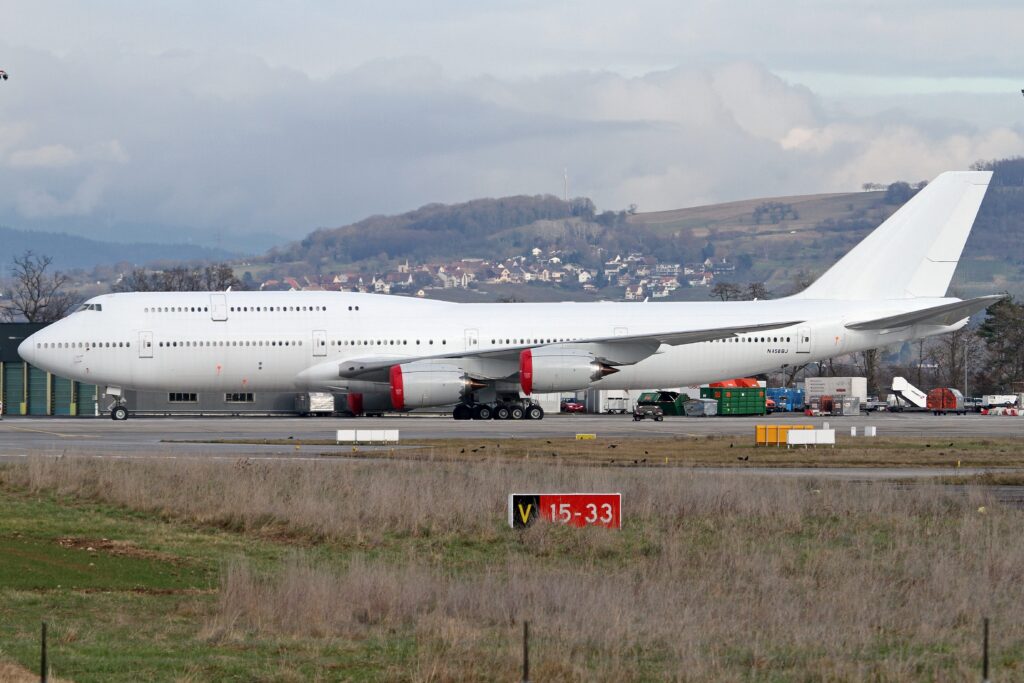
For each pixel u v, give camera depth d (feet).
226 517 322.96
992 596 232.12
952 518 323.78
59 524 311.27
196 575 258.78
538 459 479.00
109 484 365.81
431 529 309.42
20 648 187.11
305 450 528.63
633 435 636.07
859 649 192.24
